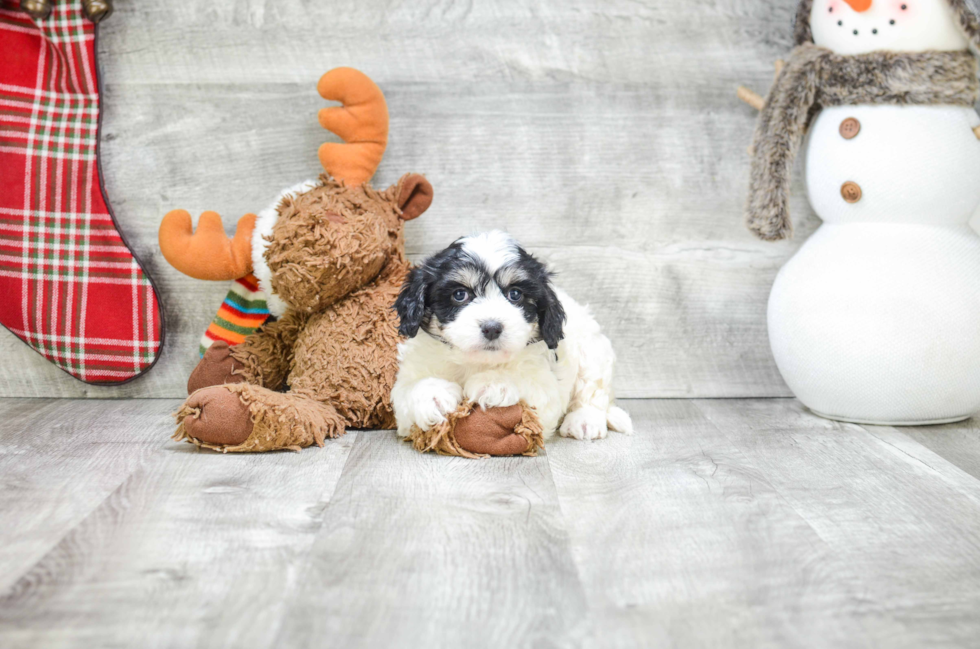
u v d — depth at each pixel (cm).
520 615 103
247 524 132
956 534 132
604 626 101
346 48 218
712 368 234
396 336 191
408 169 223
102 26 214
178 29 216
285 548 122
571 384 191
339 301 195
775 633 100
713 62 224
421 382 175
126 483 151
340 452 174
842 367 195
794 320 203
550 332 170
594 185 227
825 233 210
